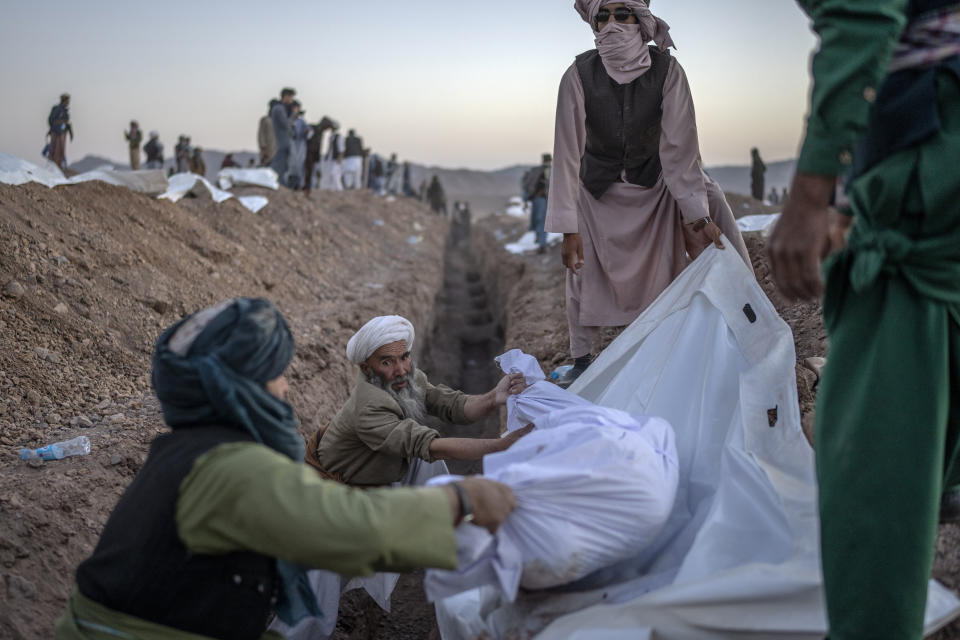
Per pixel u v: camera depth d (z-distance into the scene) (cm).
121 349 494
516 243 1557
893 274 149
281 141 1415
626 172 338
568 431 203
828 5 134
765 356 245
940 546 197
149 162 1694
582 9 334
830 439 155
